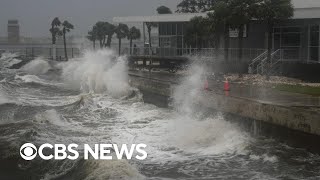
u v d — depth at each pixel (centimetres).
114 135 1967
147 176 1399
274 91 2331
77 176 1427
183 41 4584
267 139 1756
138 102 2998
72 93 3681
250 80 2919
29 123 2178
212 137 1828
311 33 3375
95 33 7106
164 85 2745
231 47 3872
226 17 3266
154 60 4509
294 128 1606
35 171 1505
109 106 2800
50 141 1845
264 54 3294
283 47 3553
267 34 3603
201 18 3878
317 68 2934
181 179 1373
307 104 1831
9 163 1580
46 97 3378
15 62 7531
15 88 4019
